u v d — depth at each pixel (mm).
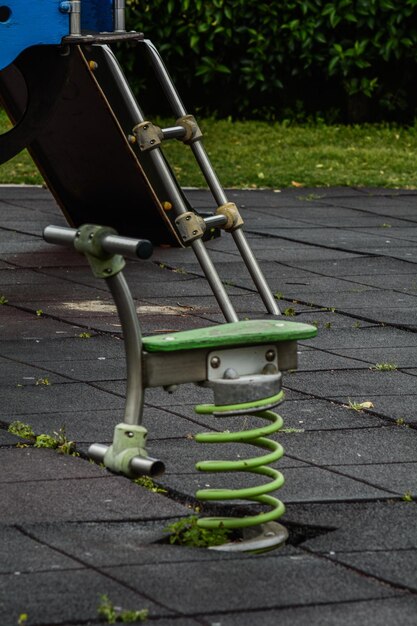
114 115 11617
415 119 23719
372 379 8383
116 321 10094
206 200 16828
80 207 13609
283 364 5617
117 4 11141
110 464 5395
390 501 6066
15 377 8305
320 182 18766
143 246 4984
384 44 23250
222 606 4762
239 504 5945
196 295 11219
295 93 24344
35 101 10109
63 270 12266
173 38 23656
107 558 5246
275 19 23375
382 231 14883
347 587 4992
